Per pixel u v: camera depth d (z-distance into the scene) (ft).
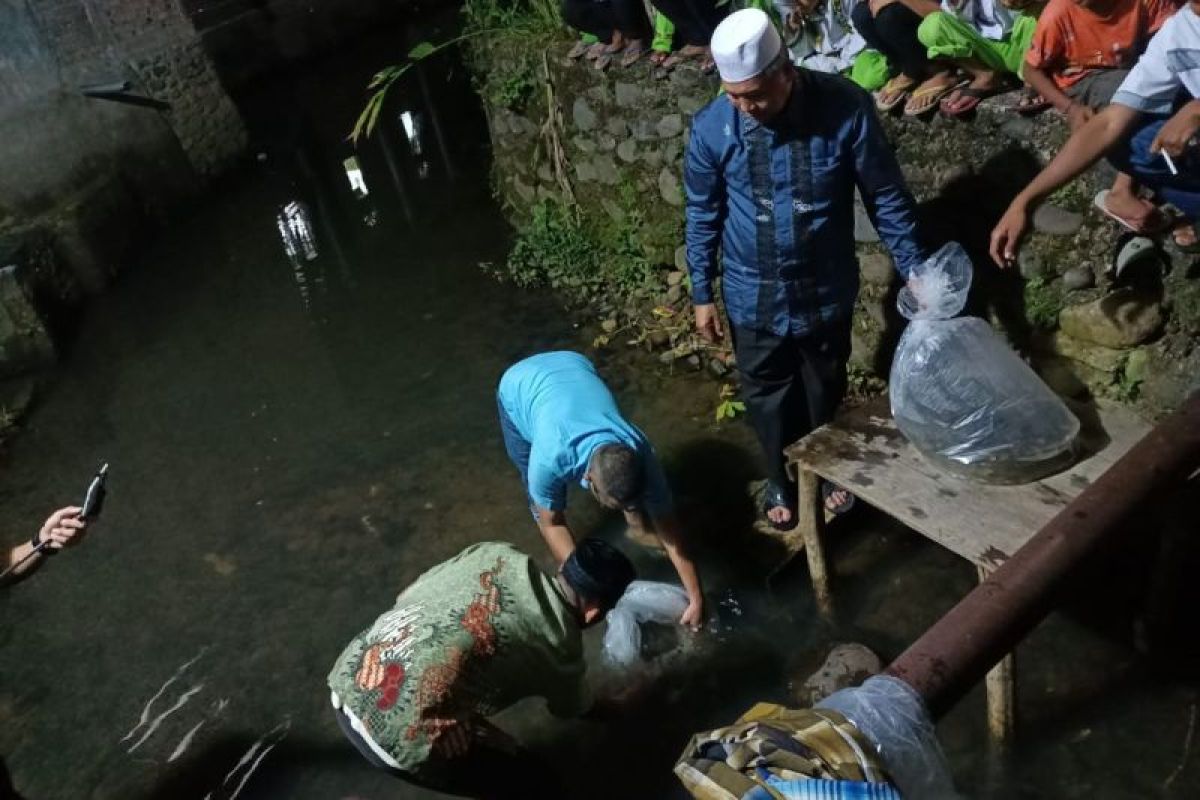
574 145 18.44
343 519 15.03
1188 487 9.27
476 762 9.43
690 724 11.24
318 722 12.13
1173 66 8.23
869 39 12.26
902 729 5.48
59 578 15.07
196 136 27.81
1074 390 11.62
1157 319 10.84
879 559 12.39
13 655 13.87
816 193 10.32
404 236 23.06
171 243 25.58
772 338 11.43
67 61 24.45
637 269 18.02
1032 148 11.10
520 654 9.41
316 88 33.91
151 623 13.97
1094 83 10.19
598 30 16.81
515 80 19.02
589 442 10.37
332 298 21.18
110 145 25.14
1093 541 6.98
